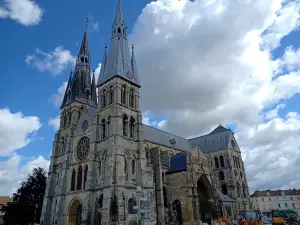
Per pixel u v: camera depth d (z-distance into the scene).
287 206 158.25
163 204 66.38
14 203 82.75
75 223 63.47
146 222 58.28
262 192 170.75
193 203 65.44
